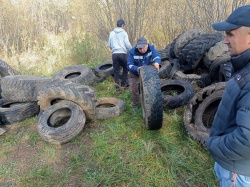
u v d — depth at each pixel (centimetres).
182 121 425
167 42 800
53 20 1021
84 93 441
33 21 978
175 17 767
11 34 915
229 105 161
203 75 559
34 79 521
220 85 418
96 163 354
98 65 735
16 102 521
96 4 875
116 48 580
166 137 388
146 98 362
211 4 652
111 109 463
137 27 809
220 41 540
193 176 312
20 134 446
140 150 365
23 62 798
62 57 820
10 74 647
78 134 417
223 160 169
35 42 916
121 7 803
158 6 800
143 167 335
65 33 957
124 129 421
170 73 606
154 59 429
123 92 580
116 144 386
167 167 329
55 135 391
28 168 359
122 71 626
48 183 327
